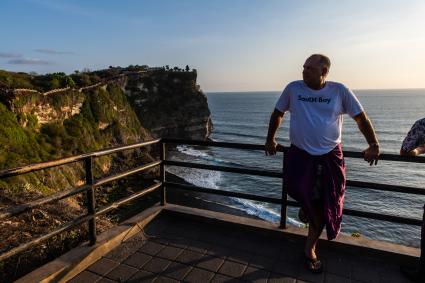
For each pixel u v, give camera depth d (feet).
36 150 121.08
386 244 11.21
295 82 10.20
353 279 9.89
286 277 9.95
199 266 10.55
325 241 11.53
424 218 9.72
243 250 11.57
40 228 19.22
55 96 149.07
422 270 9.59
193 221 13.99
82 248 10.93
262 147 11.96
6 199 27.73
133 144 12.62
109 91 203.92
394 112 444.14
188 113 263.08
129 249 11.64
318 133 9.55
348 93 9.53
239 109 558.56
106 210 11.60
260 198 12.73
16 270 13.20
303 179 9.73
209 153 189.78
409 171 130.62
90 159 10.72
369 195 97.40
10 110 121.39
